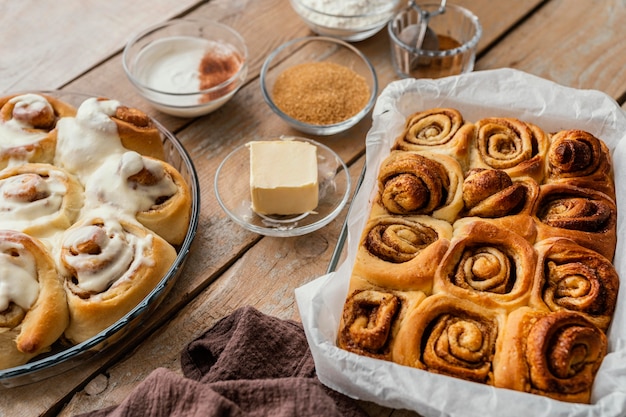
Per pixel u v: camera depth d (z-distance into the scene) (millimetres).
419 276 691
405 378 646
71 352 682
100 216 745
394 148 794
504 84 832
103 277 715
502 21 1012
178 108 880
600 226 733
